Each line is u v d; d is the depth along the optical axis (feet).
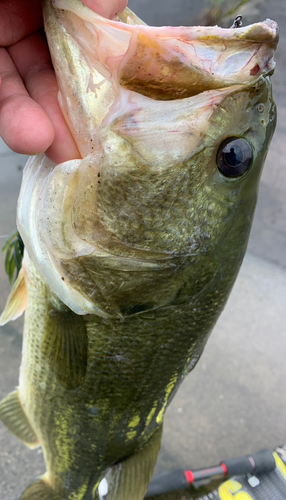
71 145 0.55
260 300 2.16
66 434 0.86
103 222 0.55
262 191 2.73
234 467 1.40
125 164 0.52
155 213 0.54
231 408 1.71
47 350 0.74
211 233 0.57
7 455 1.49
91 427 0.81
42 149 0.51
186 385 1.77
